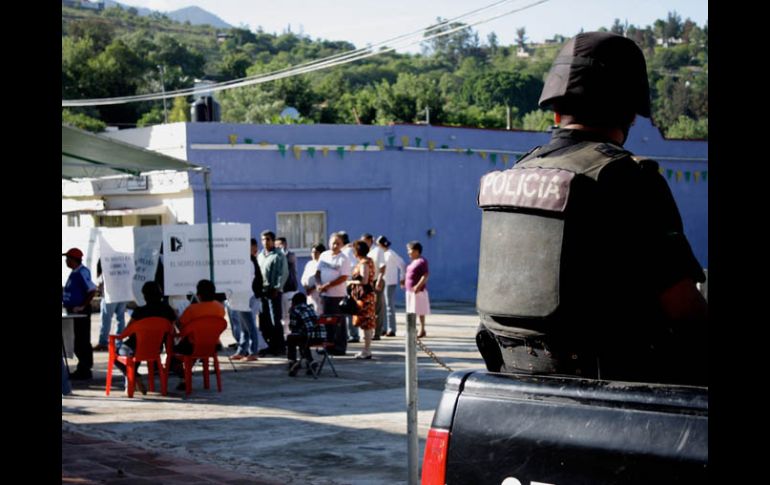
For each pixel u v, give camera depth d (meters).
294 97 72.44
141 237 15.48
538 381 3.01
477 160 30.73
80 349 14.00
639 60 3.44
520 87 80.00
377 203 28.84
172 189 26.27
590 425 2.83
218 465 8.33
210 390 12.80
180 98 79.81
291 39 179.50
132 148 13.86
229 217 26.33
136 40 121.88
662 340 3.09
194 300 14.98
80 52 86.69
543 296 3.14
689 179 35.03
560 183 3.11
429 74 128.88
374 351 17.02
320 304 16.98
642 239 3.07
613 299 3.08
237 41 176.12
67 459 8.57
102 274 16.45
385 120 61.19
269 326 16.36
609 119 3.38
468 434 3.08
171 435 9.74
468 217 30.69
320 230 27.89
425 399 11.74
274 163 26.95
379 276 18.95
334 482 7.67
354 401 11.69
